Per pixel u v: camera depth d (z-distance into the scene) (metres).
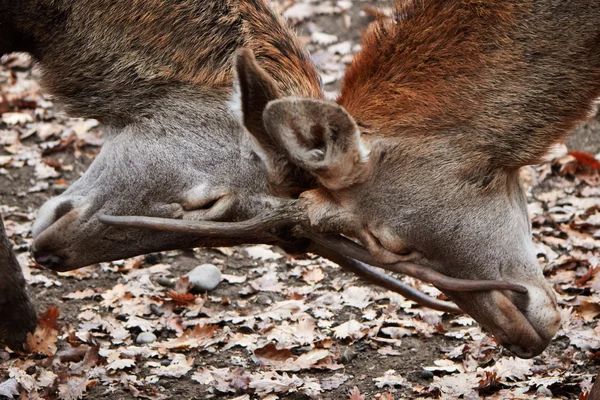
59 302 12.92
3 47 10.46
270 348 11.50
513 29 8.91
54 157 16.86
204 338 11.96
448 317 12.20
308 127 8.29
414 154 8.91
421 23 9.16
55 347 11.65
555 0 8.87
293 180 9.16
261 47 9.77
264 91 8.59
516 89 8.94
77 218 9.97
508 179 9.20
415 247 8.98
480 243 8.90
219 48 9.82
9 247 11.31
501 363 10.94
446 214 8.88
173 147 9.76
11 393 10.56
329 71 18.66
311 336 11.90
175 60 9.86
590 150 16.06
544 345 8.93
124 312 12.61
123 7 9.88
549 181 15.41
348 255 9.12
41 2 10.05
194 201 9.65
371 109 9.06
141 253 10.02
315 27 20.42
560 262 13.07
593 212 14.48
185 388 10.97
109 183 9.93
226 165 9.59
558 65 8.95
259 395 10.72
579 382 10.49
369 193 8.89
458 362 11.21
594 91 9.22
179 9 9.82
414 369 11.15
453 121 8.94
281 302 12.75
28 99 18.58
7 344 11.52
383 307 12.52
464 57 8.98
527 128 8.99
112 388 10.93
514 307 8.87
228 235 9.15
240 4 9.88
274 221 9.09
